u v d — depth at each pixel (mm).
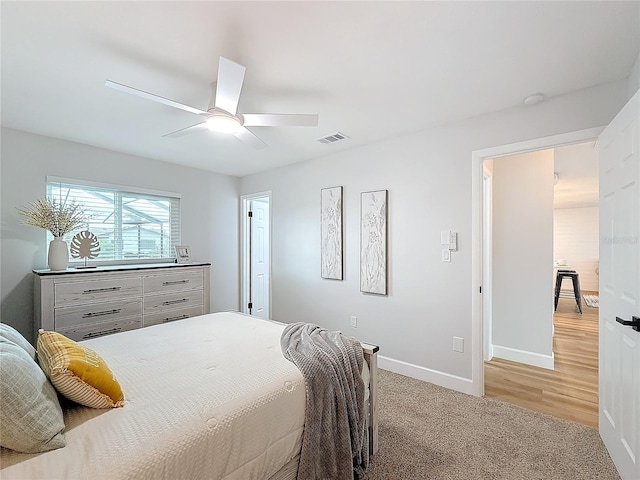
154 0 1351
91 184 3367
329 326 3781
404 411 2396
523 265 3455
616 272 1775
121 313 3131
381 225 3246
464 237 2732
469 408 2443
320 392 1521
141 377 1462
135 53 1745
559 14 1454
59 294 2758
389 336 3232
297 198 4141
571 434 2096
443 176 2850
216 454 1113
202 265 3814
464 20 1495
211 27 1533
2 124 2775
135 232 3781
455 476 1710
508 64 1873
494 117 2562
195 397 1274
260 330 2256
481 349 2662
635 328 1479
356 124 2812
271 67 1896
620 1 1370
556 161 4035
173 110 2484
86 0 1346
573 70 1941
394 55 1779
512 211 3521
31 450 926
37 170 3018
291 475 1405
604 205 1959
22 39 1611
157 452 985
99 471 889
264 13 1439
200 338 2064
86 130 2920
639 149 1485
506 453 1901
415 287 3039
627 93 2023
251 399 1290
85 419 1117
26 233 2961
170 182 4086
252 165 4250
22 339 1384
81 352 1273
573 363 3416
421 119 2713
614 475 1720
